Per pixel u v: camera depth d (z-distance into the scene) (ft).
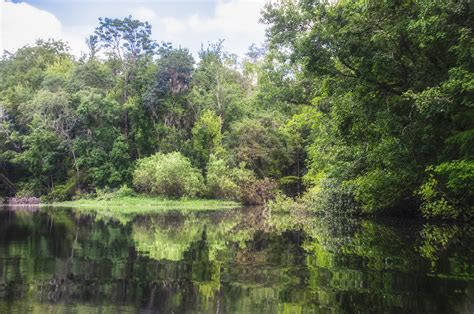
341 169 58.13
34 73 172.24
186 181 130.52
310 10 45.19
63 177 147.43
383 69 42.04
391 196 54.65
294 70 69.00
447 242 31.91
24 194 138.82
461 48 34.24
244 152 139.44
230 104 158.40
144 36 154.61
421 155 44.45
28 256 25.44
